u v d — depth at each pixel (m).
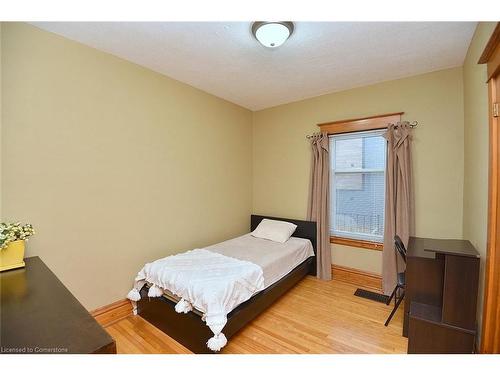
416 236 2.78
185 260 2.39
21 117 1.78
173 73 2.73
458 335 1.70
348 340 2.01
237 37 2.03
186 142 3.04
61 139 1.99
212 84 3.05
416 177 2.78
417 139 2.76
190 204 3.11
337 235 3.39
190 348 1.88
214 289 1.79
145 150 2.59
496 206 1.56
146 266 2.31
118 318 2.32
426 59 2.40
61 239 2.00
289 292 2.91
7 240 1.42
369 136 3.11
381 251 3.00
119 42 2.10
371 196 3.12
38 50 1.86
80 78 2.09
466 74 2.31
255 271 2.21
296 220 3.60
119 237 2.38
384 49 2.21
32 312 0.97
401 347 1.93
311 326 2.21
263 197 4.13
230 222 3.76
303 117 3.63
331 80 2.93
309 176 3.56
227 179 3.69
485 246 1.72
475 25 1.85
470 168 2.19
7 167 1.73
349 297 2.78
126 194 2.43
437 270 2.00
